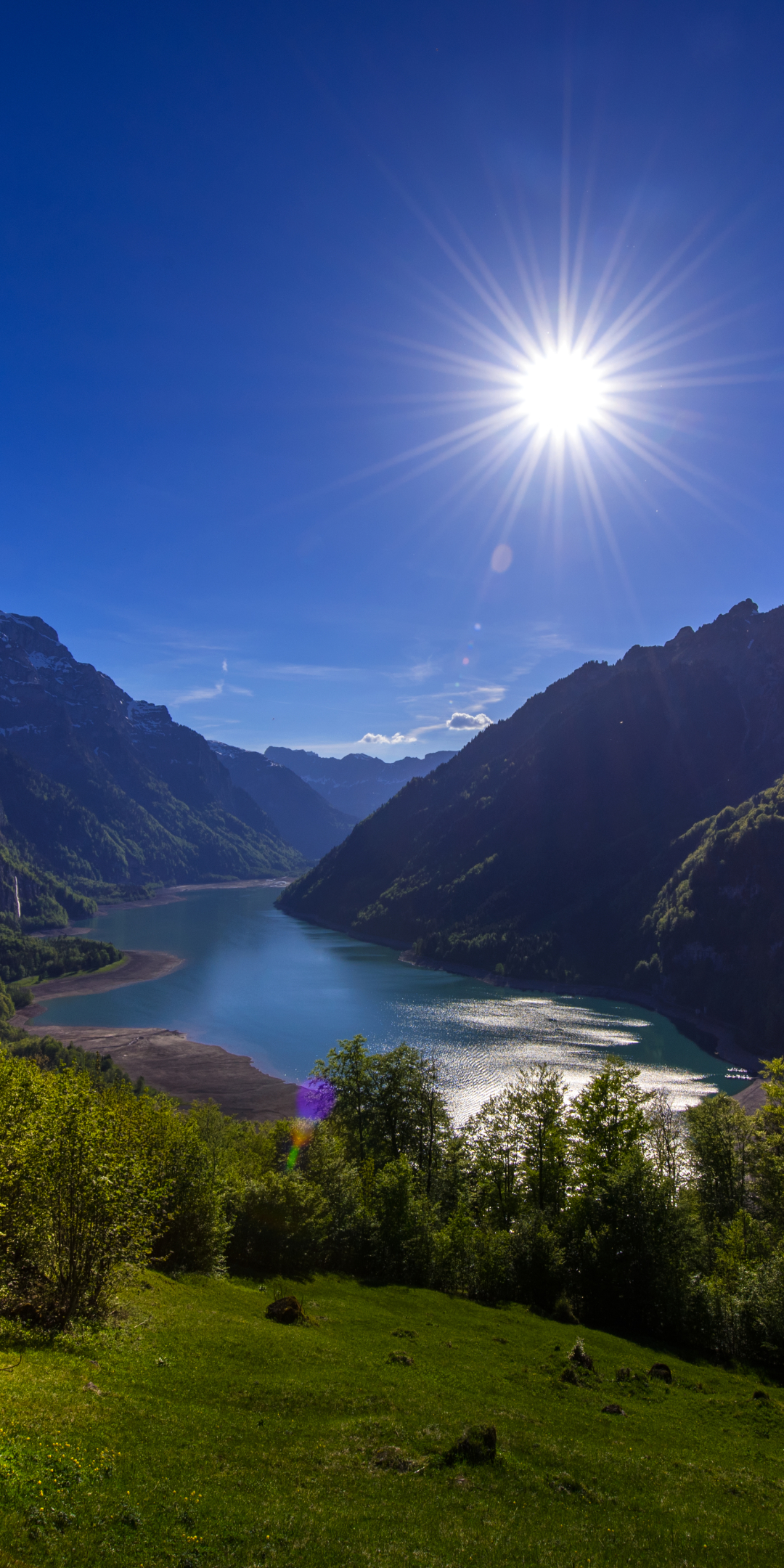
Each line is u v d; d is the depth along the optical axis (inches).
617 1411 1143.0
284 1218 1904.5
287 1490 720.3
